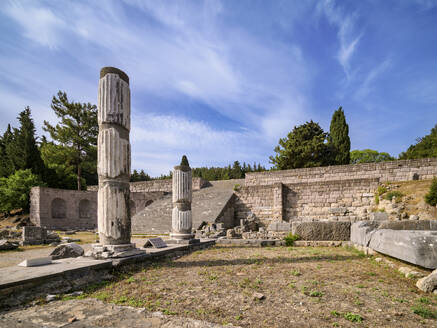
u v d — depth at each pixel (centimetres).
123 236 775
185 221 1262
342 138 3584
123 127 818
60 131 3488
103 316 393
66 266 607
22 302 457
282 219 2316
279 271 677
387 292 497
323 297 472
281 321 371
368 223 1042
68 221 2958
